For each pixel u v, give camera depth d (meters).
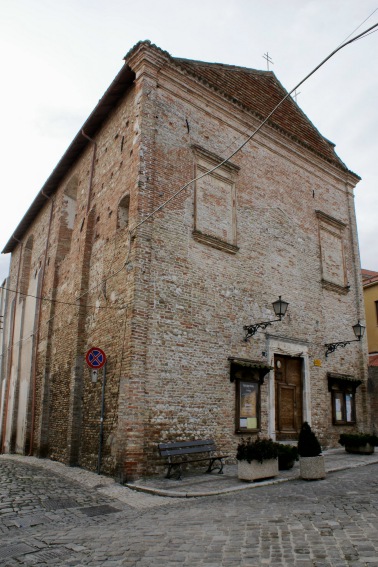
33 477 11.19
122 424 10.82
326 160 19.38
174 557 5.36
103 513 7.94
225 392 12.98
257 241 15.37
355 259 19.80
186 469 11.40
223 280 13.83
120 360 11.62
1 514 7.60
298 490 9.08
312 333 16.66
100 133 16.00
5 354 23.89
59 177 19.03
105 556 5.53
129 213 12.48
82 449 12.93
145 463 10.67
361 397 18.42
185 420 11.76
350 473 11.27
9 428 19.84
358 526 6.20
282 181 17.16
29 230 23.33
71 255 16.69
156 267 12.12
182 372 12.01
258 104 17.69
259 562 5.05
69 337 15.24
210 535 6.14
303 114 19.80
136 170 12.52
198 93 14.62
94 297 14.12
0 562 5.46
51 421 15.67
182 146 13.71
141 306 11.52
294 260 16.72
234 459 12.66
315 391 16.17
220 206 14.43
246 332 14.06
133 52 13.41
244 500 8.33
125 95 14.39
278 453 11.16
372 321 24.72
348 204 20.36
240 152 15.65
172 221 12.82
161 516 7.46
